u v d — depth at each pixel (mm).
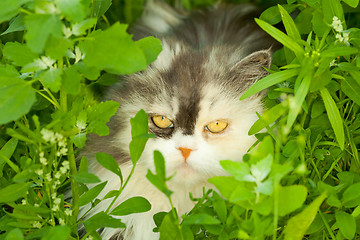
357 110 610
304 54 554
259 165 487
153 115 631
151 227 639
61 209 549
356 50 543
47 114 630
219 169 615
